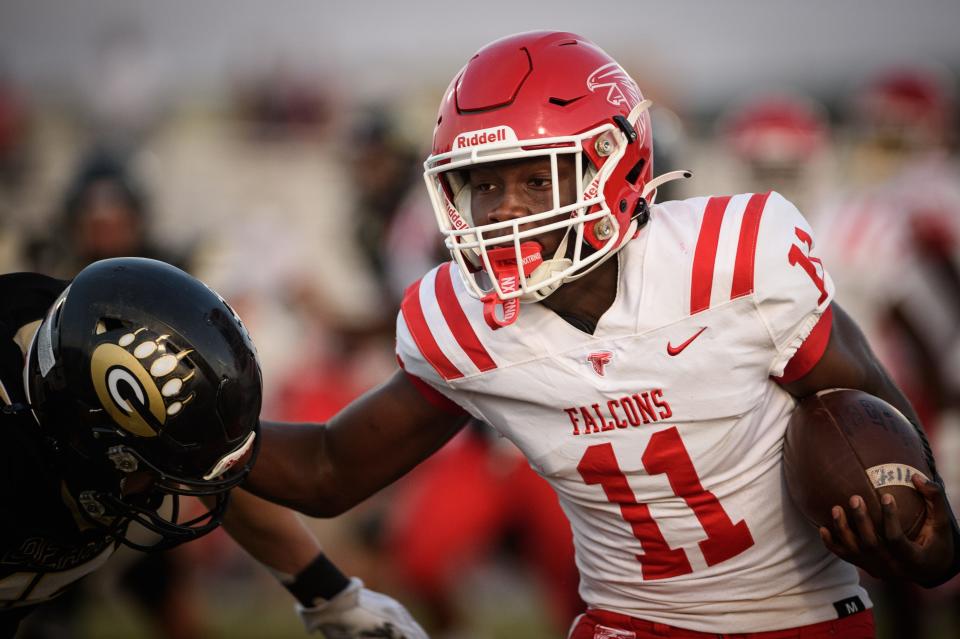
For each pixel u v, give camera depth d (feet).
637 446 26.30
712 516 26.81
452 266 28.30
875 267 55.72
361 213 64.03
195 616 52.47
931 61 204.74
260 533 31.37
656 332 25.52
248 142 154.71
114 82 164.96
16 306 27.20
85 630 57.98
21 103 162.81
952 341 55.72
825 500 25.67
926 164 59.52
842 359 26.58
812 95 171.22
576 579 48.21
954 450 54.70
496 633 55.93
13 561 25.66
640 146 26.50
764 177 62.75
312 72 164.04
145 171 91.45
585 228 25.55
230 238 64.28
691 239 25.61
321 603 32.45
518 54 26.12
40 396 24.70
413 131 63.16
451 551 51.67
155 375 24.02
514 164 25.58
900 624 50.37
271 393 65.21
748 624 27.63
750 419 26.17
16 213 98.89
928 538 25.26
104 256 54.03
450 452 52.49
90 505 25.22
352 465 29.25
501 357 26.73
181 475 24.86
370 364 63.82
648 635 28.27
